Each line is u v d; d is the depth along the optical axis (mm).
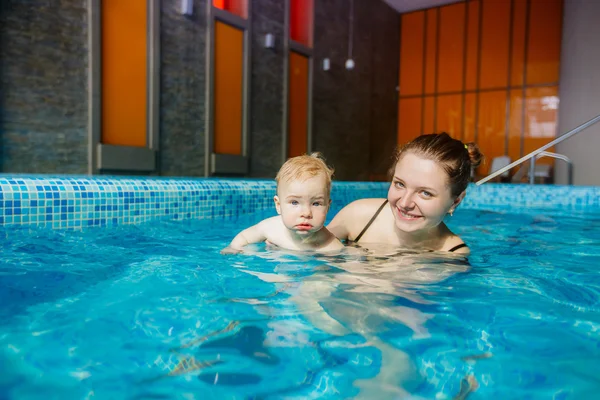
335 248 1896
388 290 1289
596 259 1823
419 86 12922
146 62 6578
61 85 5547
